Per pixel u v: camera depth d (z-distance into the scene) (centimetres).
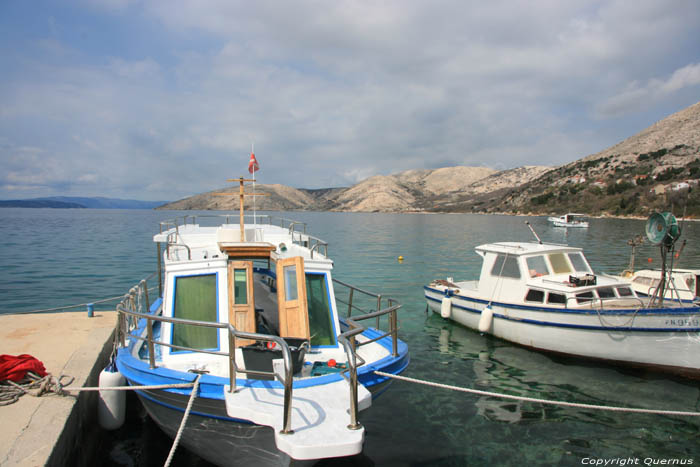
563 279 1396
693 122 19125
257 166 1033
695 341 1084
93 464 735
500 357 1287
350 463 744
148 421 877
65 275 2575
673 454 786
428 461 755
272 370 670
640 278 1538
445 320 1694
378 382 678
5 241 4572
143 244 4428
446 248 4484
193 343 729
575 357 1251
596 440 830
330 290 816
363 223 11500
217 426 615
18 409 651
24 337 1004
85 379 766
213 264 762
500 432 858
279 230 1259
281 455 581
